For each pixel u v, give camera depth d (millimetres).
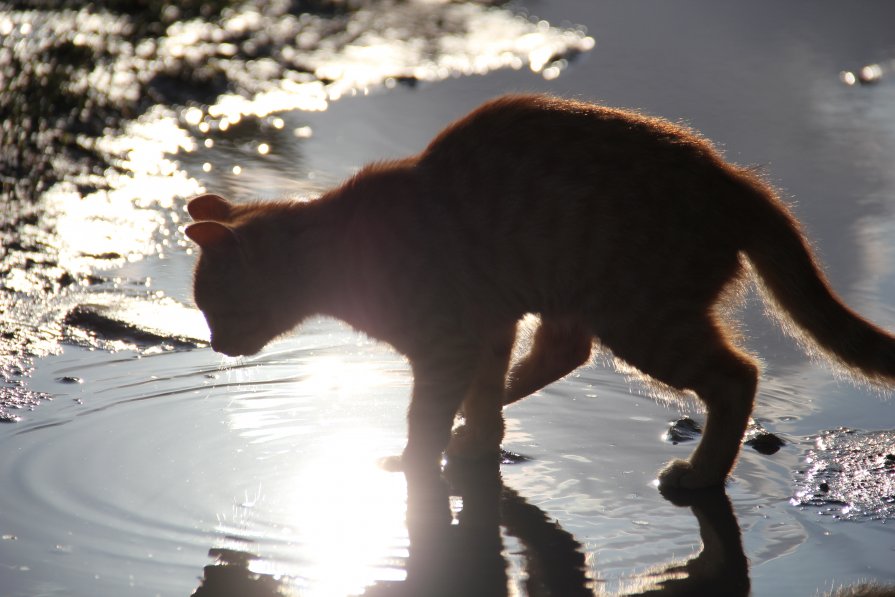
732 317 12930
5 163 21781
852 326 11469
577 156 11203
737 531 10328
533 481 11531
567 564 9617
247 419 12547
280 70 29125
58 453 11414
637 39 35125
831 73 31250
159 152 22938
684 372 11328
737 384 11250
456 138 11789
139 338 14867
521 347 13328
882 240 18875
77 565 9273
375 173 11945
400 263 11516
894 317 15609
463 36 34469
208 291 12336
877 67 31969
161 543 9711
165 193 20656
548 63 31672
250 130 24688
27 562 9297
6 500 10328
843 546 9992
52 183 20922
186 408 12766
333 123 25406
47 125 23719
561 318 11547
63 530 9852
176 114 25344
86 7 30250
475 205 11414
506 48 33312
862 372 11609
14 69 25984
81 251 17922
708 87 29172
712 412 11344
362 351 14945
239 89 27422
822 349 11641
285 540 9859
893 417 13125
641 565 9625
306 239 12086
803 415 13180
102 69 26797
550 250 11219
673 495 11172
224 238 11906
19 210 19516
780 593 9125
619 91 28438
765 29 37000
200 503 10508
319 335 15500
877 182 22016
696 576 9406
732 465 11375
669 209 11016
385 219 11641
